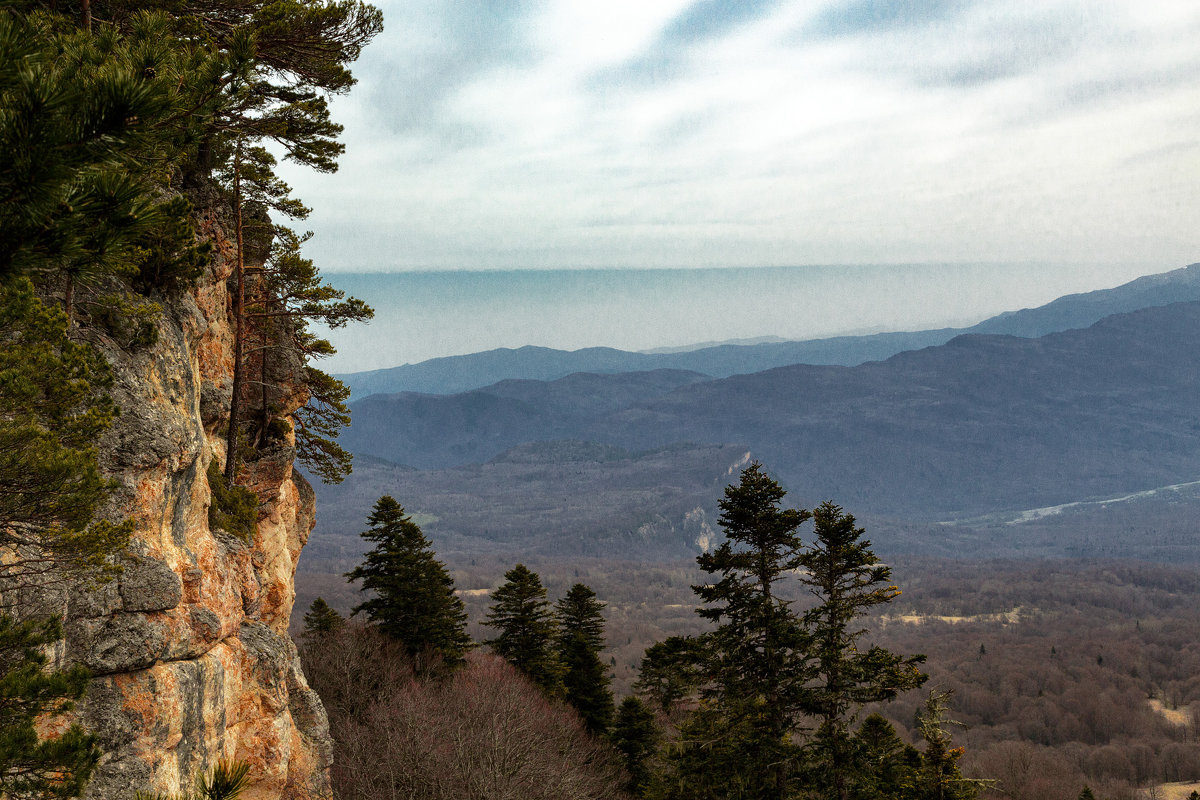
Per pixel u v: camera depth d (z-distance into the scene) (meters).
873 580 28.19
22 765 10.15
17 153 6.68
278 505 34.19
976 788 27.16
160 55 7.93
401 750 38.81
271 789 25.34
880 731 30.11
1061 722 139.75
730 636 28.88
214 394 28.33
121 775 17.09
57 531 12.48
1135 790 115.06
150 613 18.70
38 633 11.87
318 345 38.53
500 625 57.47
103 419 13.41
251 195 31.38
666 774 34.34
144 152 8.87
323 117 27.53
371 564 52.75
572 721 52.50
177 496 21.95
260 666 26.41
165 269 22.39
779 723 28.88
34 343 12.45
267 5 26.72
